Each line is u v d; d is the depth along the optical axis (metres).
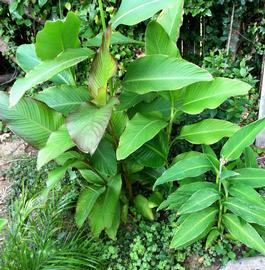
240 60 3.57
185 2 3.36
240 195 2.20
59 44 2.12
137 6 2.09
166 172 2.20
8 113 2.41
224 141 2.93
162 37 2.20
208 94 2.26
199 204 2.15
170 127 2.49
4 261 2.16
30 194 2.75
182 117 2.99
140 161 2.57
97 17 3.49
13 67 4.54
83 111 2.08
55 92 2.42
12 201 2.87
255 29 3.51
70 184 2.92
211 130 2.39
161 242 2.65
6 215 3.02
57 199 2.66
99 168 2.47
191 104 2.31
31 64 2.55
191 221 2.28
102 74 2.04
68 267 2.21
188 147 3.08
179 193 2.31
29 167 3.38
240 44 3.69
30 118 2.43
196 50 3.82
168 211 2.84
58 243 2.51
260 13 3.50
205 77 1.99
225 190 2.27
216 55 3.58
